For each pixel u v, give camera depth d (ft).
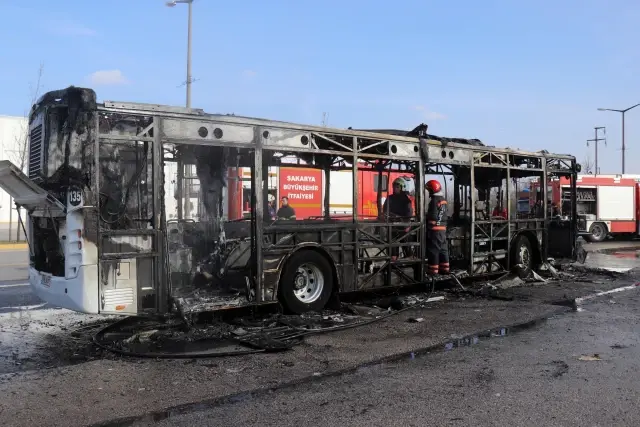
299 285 28.45
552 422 14.46
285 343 22.21
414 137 33.27
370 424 14.32
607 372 18.86
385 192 42.09
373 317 27.76
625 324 26.61
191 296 25.53
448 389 17.06
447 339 23.47
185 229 28.60
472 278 38.70
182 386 17.29
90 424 14.29
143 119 22.94
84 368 19.20
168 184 29.60
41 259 25.03
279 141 26.73
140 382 17.66
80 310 21.61
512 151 39.99
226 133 24.95
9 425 14.20
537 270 43.01
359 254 30.30
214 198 29.35
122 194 22.79
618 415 14.94
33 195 22.35
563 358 20.62
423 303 31.68
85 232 21.48
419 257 33.55
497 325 26.27
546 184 43.55
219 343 22.54
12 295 34.99
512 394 16.61
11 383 17.53
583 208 89.30
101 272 21.81
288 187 42.55
